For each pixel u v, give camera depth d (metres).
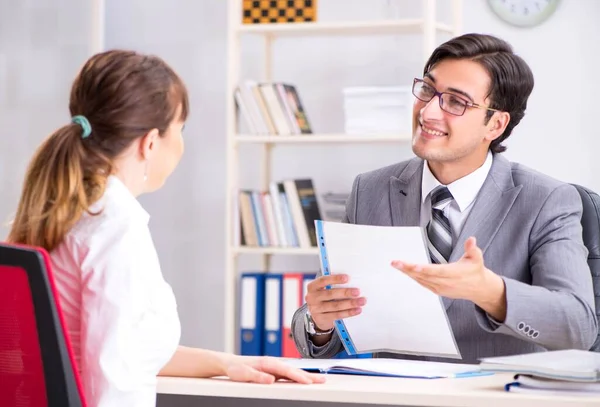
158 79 1.78
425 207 2.36
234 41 4.09
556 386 1.56
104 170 1.71
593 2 4.05
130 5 4.58
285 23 4.04
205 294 4.46
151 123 1.76
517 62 2.31
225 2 4.48
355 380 1.76
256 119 4.07
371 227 1.87
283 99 4.05
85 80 1.75
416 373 1.80
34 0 4.70
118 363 1.56
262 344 3.95
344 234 1.89
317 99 4.36
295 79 4.39
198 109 4.49
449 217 2.32
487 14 4.16
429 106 2.26
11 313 1.43
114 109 1.72
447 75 2.27
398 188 2.43
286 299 3.91
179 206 4.50
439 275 1.76
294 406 1.97
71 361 1.43
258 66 4.43
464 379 1.78
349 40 4.33
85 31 4.66
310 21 4.06
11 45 4.72
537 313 1.88
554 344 1.92
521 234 2.23
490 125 2.29
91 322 1.58
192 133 4.50
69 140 1.70
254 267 4.39
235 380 1.73
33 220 1.65
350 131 3.94
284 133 4.04
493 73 2.26
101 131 1.73
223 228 4.45
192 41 4.51
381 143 4.27
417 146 2.29
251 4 4.11
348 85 4.33
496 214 2.27
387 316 1.95
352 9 4.34
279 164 4.38
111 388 1.55
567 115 4.09
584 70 4.07
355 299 1.94
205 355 1.80
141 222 1.68
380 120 3.90
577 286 2.06
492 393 1.56
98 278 1.60
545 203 2.24
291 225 4.01
